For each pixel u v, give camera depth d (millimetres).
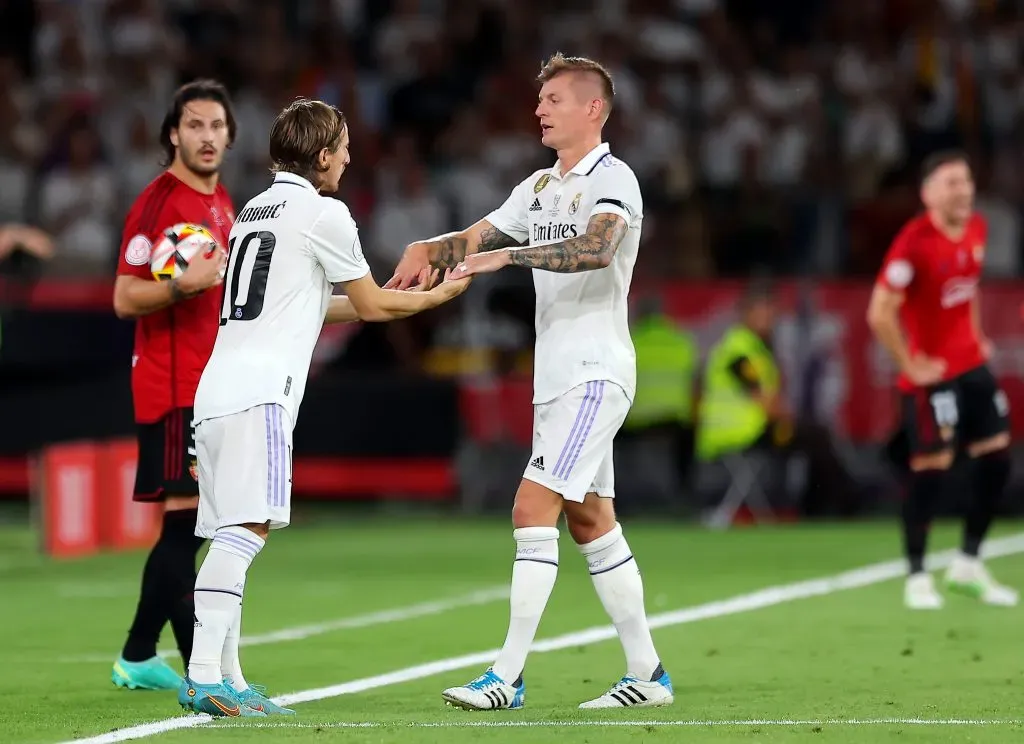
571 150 22906
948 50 71562
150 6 69875
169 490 24625
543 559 22234
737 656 27938
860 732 19828
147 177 63531
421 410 57844
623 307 22938
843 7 73000
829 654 28156
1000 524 55312
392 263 61250
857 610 34531
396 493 57812
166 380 24734
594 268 21891
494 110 67875
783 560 44438
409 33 73688
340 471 57719
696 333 58312
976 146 68625
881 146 66938
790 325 57000
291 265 21875
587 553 22844
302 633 31453
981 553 46375
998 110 71000
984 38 72500
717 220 65062
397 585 39781
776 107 69250
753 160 65125
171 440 24703
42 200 60656
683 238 63656
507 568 43438
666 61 70250
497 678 22203
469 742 18953
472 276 22078
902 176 66625
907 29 72688
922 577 35344
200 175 25547
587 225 22484
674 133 67062
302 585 39844
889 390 57500
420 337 60219
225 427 21453
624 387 22531
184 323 24828
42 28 70688
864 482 57719
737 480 56219
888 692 23812
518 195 23875
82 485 47656
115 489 48750
